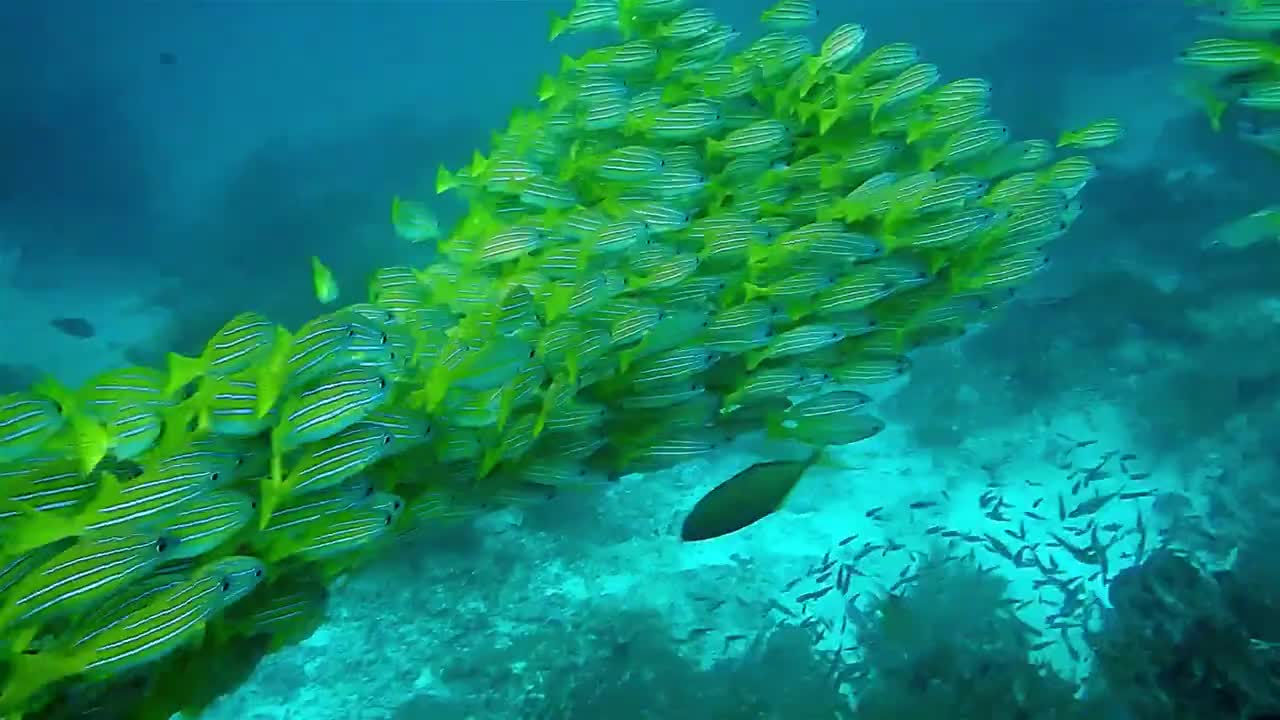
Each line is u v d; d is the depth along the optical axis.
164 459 1.21
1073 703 1.97
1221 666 1.90
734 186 2.23
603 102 2.28
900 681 2.07
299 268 5.17
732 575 2.57
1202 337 3.36
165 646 1.10
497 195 2.31
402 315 1.88
